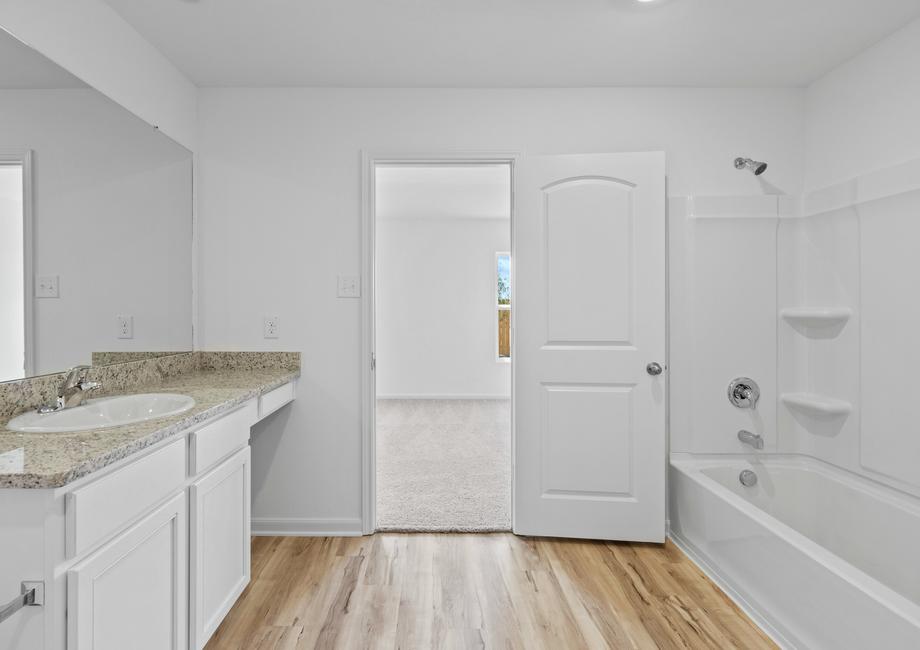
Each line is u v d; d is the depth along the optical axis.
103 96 1.98
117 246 2.07
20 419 1.50
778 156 2.75
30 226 1.65
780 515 2.68
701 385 2.74
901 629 1.39
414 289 7.07
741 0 1.98
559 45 2.32
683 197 2.72
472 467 3.90
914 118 2.14
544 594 2.13
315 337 2.74
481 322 7.07
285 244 2.73
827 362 2.59
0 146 1.53
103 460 1.19
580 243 2.60
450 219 7.03
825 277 2.60
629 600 2.09
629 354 2.58
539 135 2.73
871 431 2.33
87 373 1.89
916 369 2.11
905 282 2.16
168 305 2.44
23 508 1.08
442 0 1.98
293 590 2.15
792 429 2.74
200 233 2.72
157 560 1.46
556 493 2.64
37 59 1.67
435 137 2.73
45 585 1.08
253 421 2.16
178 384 2.24
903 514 2.12
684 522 2.58
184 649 1.60
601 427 2.60
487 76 2.61
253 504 2.74
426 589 2.16
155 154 2.34
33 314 1.66
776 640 1.84
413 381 7.07
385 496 3.26
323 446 2.74
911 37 2.14
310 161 2.72
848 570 1.62
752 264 2.72
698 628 1.90
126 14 2.07
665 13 2.07
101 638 1.22
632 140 2.73
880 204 2.27
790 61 2.47
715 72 2.58
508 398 7.05
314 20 2.12
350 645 1.79
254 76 2.61
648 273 2.56
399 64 2.49
